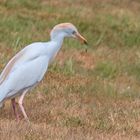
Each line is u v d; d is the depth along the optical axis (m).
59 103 15.30
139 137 13.16
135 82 19.27
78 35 14.12
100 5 28.53
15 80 13.10
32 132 12.35
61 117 14.10
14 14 24.81
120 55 22.19
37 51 13.53
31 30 23.25
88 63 20.41
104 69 19.81
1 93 12.98
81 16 26.16
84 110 14.96
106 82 18.41
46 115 14.20
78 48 21.86
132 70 20.56
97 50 22.53
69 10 26.59
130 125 13.89
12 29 22.80
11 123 12.98
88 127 13.50
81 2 28.56
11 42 20.66
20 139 11.88
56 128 12.99
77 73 18.69
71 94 16.16
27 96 15.57
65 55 20.62
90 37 24.02
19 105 13.46
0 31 22.22
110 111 15.02
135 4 29.80
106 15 26.89
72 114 14.45
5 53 18.89
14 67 13.27
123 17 26.92
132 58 21.94
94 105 15.63
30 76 13.27
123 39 24.42
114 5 29.09
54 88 16.41
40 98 15.48
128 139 12.77
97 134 12.98
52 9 26.48
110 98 16.58
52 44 13.77
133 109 15.48
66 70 18.38
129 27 25.81
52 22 24.70
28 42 20.80
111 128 13.59
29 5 26.50
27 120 13.31
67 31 13.98
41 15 25.36
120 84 18.64
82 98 16.14
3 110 14.39
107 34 24.67
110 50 22.94
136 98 17.00
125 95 17.19
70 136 12.44
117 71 20.02
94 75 19.22
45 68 13.59
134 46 23.92
